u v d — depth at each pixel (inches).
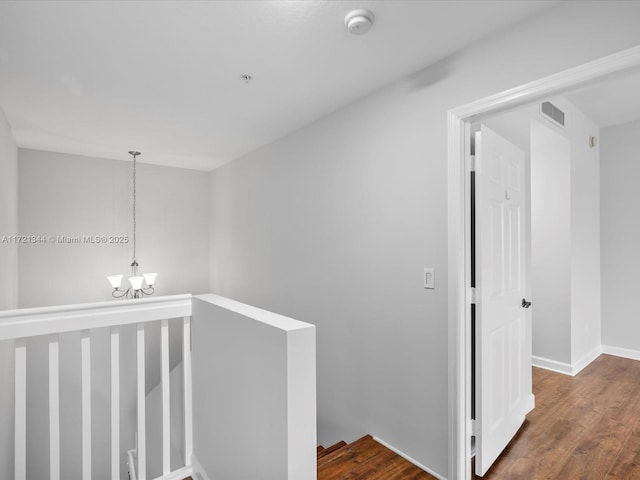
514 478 76.9
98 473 159.6
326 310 110.3
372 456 83.8
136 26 65.9
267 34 68.8
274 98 98.7
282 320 52.6
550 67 60.4
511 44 65.6
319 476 76.2
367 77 86.1
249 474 55.7
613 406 108.7
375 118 93.4
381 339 90.8
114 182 170.9
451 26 65.9
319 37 69.8
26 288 148.8
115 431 67.6
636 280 150.0
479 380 75.9
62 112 109.1
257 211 150.0
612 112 142.8
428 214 79.3
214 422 67.7
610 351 156.5
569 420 100.7
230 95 96.8
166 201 185.3
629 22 52.4
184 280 190.4
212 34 68.7
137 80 88.0
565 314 135.4
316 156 115.6
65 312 62.7
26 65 80.5
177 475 75.7
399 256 86.0
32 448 145.1
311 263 117.3
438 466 76.4
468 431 75.0
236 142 141.3
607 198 157.6
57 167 156.9
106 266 168.4
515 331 94.8
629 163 151.9
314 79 87.4
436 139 77.8
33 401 145.8
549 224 139.6
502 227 87.0
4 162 109.3
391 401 87.8
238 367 58.6
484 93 69.4
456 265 73.3
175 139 137.5
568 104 132.8
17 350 58.5
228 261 175.6
